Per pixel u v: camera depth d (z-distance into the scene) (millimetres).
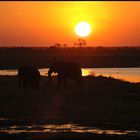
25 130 61781
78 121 67688
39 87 96000
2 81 104500
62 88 94688
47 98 83625
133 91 90125
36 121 67812
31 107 77250
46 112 73750
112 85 97312
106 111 73938
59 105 78438
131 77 141500
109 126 64375
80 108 76125
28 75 93750
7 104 79500
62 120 68500
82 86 96688
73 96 85000
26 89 93562
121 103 79375
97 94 86750
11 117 70750
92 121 67625
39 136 58188
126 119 68625
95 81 103312
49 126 64438
